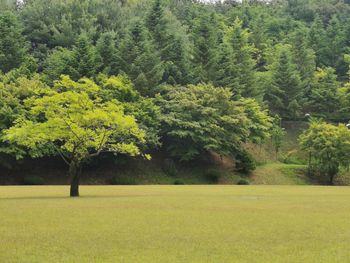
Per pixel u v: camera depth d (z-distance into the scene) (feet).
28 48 201.26
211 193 94.38
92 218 49.32
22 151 135.54
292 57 253.24
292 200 77.15
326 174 178.81
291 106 226.38
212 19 230.07
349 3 439.63
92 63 159.84
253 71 215.51
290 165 190.70
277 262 29.14
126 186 130.62
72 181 84.64
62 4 237.86
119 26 240.12
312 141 176.04
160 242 35.50
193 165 176.04
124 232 40.09
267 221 48.32
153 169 168.14
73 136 83.66
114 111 86.53
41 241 35.60
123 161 157.89
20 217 49.85
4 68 175.01
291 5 403.54
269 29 324.39
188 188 117.19
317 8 388.78
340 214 55.52
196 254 31.27
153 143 155.74
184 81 188.03
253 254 31.48
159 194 89.81
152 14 200.34
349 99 230.07
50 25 221.87
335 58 288.10
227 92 171.63
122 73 166.30
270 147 216.54
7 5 251.80
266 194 92.84
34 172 153.28
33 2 244.22
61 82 88.69
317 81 245.04
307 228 43.52
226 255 31.04
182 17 311.68
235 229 42.39
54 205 63.52
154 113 158.20
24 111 135.03
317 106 243.40
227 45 206.80
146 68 174.09
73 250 32.30
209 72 194.08
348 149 169.27
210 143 165.89
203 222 46.91
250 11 337.31
